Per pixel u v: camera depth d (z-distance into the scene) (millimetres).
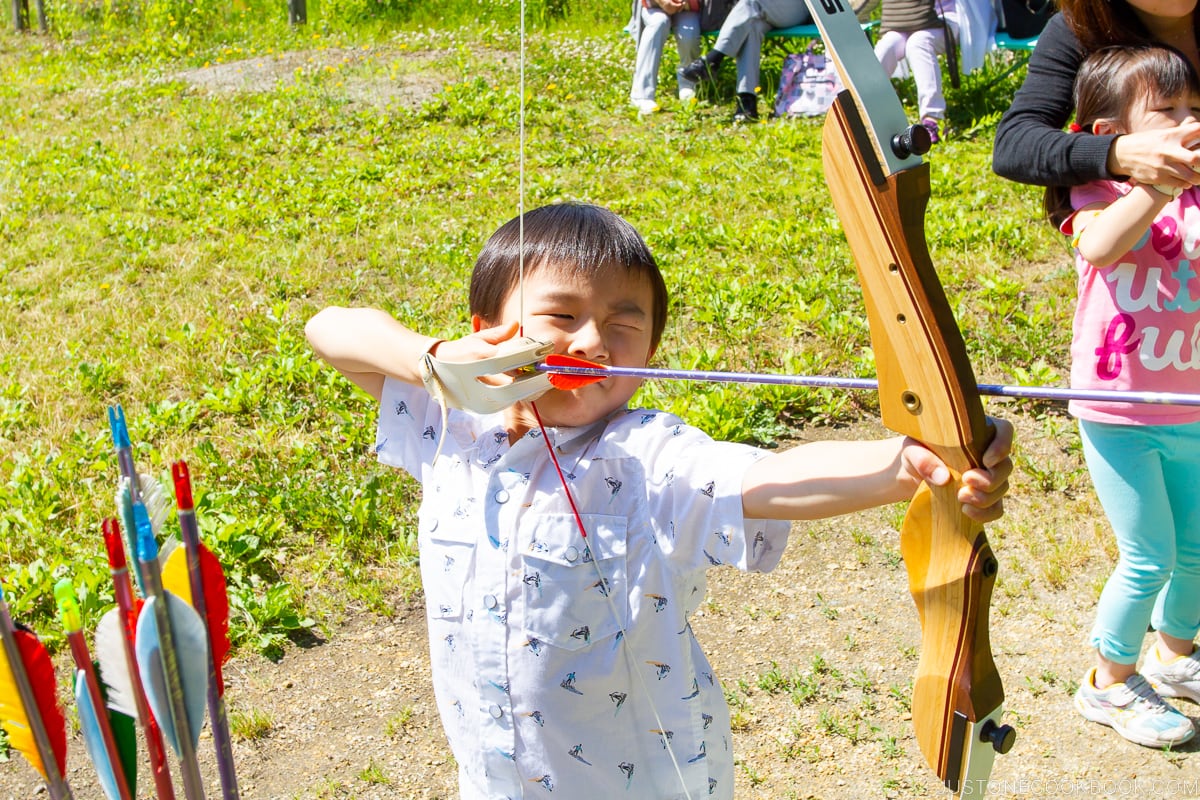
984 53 7359
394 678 3059
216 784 2705
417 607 3328
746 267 5461
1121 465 2434
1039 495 3693
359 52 10664
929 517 1407
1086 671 2961
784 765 2695
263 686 3045
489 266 1715
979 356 4492
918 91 7258
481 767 1701
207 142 8297
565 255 1615
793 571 3422
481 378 1486
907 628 3154
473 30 11250
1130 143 2070
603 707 1635
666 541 1581
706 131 7734
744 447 1580
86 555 3531
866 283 1285
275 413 4352
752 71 7855
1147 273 2289
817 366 4473
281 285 5688
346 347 1797
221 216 6816
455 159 7570
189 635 1143
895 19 7301
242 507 3719
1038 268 5309
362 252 6113
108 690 1210
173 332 5141
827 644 3102
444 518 1716
